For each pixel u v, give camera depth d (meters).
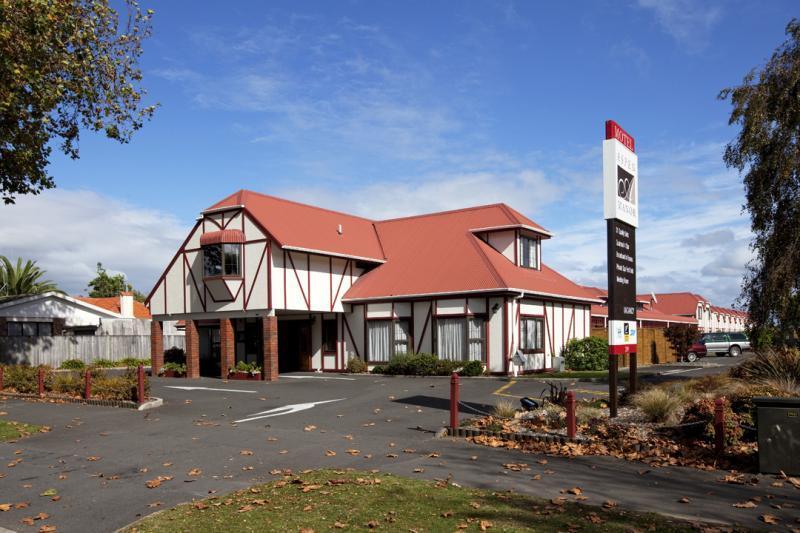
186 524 6.86
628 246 14.02
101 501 8.30
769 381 13.06
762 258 16.97
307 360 30.27
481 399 17.48
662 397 12.23
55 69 17.22
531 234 30.33
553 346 28.81
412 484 8.31
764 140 16.56
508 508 7.14
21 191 19.55
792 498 7.91
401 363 26.17
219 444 12.11
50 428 14.78
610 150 13.45
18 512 7.96
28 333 35.88
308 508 7.22
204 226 28.17
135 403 17.95
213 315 27.47
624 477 8.98
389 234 32.84
